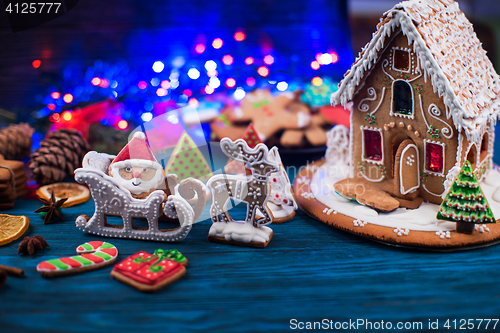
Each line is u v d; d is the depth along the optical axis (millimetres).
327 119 2705
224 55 3400
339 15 3545
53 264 1576
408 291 1486
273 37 3547
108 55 3402
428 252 1735
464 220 1713
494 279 1539
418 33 1738
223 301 1450
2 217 1972
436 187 1963
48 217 1998
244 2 3463
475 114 1787
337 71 3303
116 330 1315
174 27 3449
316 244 1820
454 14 2016
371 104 2029
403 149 1923
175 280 1557
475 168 2020
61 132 2467
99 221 1871
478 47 2051
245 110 2766
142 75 2996
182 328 1326
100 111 2621
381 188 2062
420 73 1836
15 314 1379
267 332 1310
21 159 2643
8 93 3191
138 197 1829
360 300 1448
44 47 3252
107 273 1609
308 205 2084
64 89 2703
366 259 1695
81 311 1396
